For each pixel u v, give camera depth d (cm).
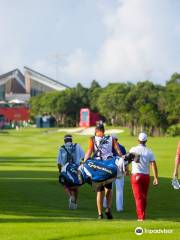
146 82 16000
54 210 2186
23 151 7312
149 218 2055
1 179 3581
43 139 11450
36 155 6519
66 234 1427
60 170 2333
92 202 2548
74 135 14275
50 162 5397
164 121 13988
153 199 2689
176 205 2508
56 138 12019
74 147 2316
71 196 2280
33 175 3916
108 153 1916
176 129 13350
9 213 2020
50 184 3238
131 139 11538
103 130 1936
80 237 1395
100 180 1864
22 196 2639
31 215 1959
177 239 1373
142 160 1895
